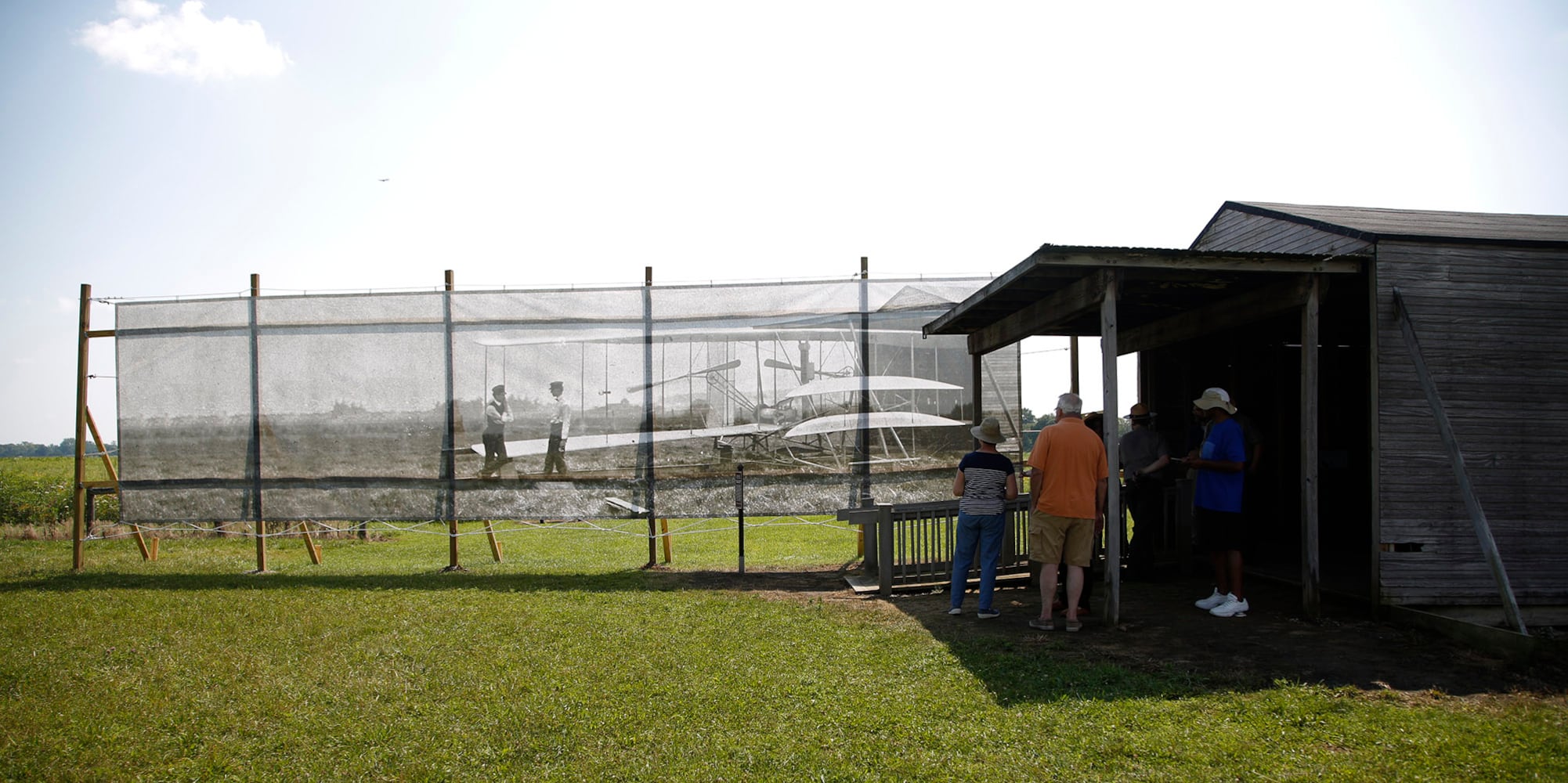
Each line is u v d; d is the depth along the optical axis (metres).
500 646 7.07
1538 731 4.82
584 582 10.30
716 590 9.72
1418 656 6.36
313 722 5.36
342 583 10.50
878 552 9.27
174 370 12.18
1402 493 7.59
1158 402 11.62
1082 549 7.21
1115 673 5.89
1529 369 7.81
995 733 4.89
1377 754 4.53
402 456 11.88
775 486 11.68
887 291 12.05
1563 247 7.85
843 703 5.45
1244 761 4.46
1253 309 8.30
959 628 7.44
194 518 12.07
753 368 11.84
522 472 11.77
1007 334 9.83
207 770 4.67
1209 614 7.79
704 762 4.58
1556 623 7.48
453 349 11.92
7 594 9.96
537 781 4.43
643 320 11.88
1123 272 7.44
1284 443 11.66
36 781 4.57
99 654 7.09
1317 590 7.50
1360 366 11.74
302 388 12.03
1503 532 7.68
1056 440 7.27
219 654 7.02
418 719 5.37
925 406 11.98
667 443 11.73
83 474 12.36
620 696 5.67
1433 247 7.76
